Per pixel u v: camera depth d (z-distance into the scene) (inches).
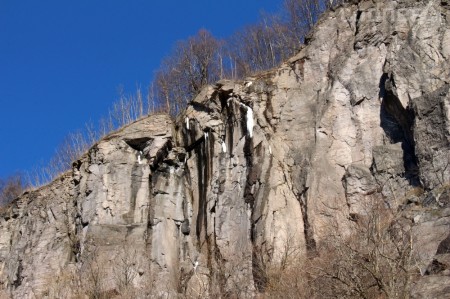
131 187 1203.9
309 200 1040.2
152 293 1031.0
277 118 1157.7
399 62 1083.3
